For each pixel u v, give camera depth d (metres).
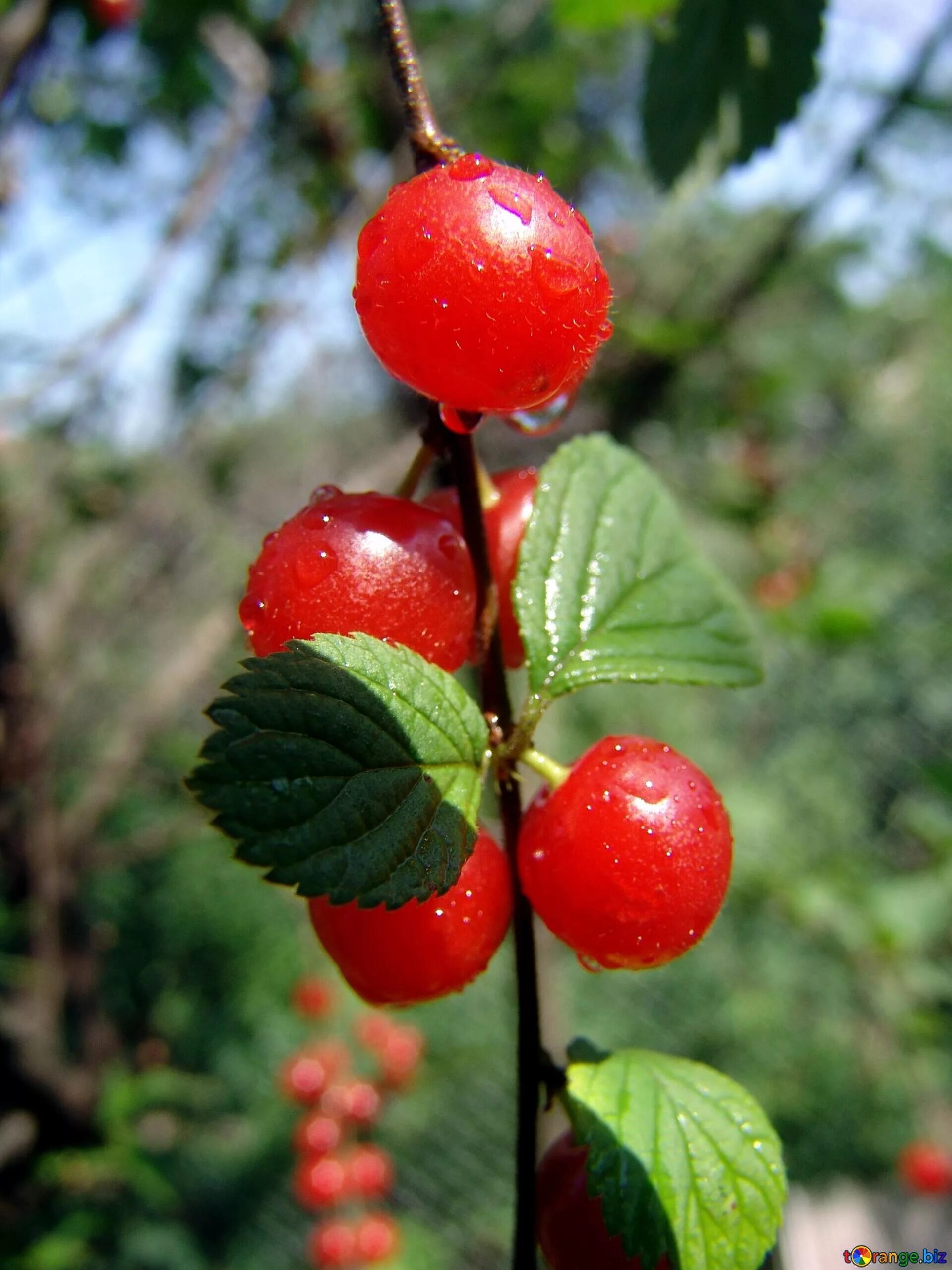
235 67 0.24
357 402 0.26
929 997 0.29
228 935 0.49
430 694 0.06
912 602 0.42
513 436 0.25
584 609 0.07
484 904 0.06
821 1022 0.38
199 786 0.05
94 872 0.35
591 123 0.31
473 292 0.06
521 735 0.07
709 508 0.32
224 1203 0.40
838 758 0.43
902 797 0.40
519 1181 0.07
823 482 0.45
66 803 0.28
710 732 0.45
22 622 0.22
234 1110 0.42
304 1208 0.40
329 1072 0.26
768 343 0.39
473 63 0.27
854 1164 0.36
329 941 0.07
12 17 0.20
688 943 0.06
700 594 0.07
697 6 0.11
